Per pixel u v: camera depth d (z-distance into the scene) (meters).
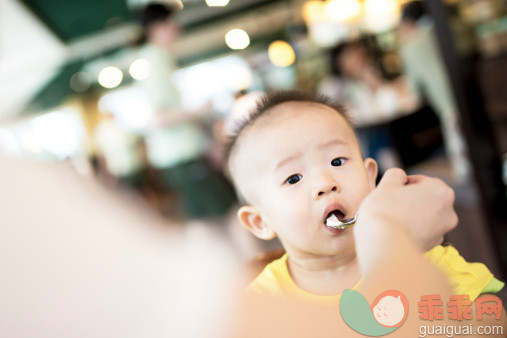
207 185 2.31
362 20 4.39
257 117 0.63
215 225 2.28
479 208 1.90
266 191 0.58
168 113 2.30
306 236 0.54
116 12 5.48
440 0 1.89
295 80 4.99
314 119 0.57
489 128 1.87
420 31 2.63
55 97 5.46
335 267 0.56
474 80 1.87
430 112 2.99
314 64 4.88
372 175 0.64
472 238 1.98
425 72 2.55
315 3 4.77
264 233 0.64
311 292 0.57
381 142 3.08
